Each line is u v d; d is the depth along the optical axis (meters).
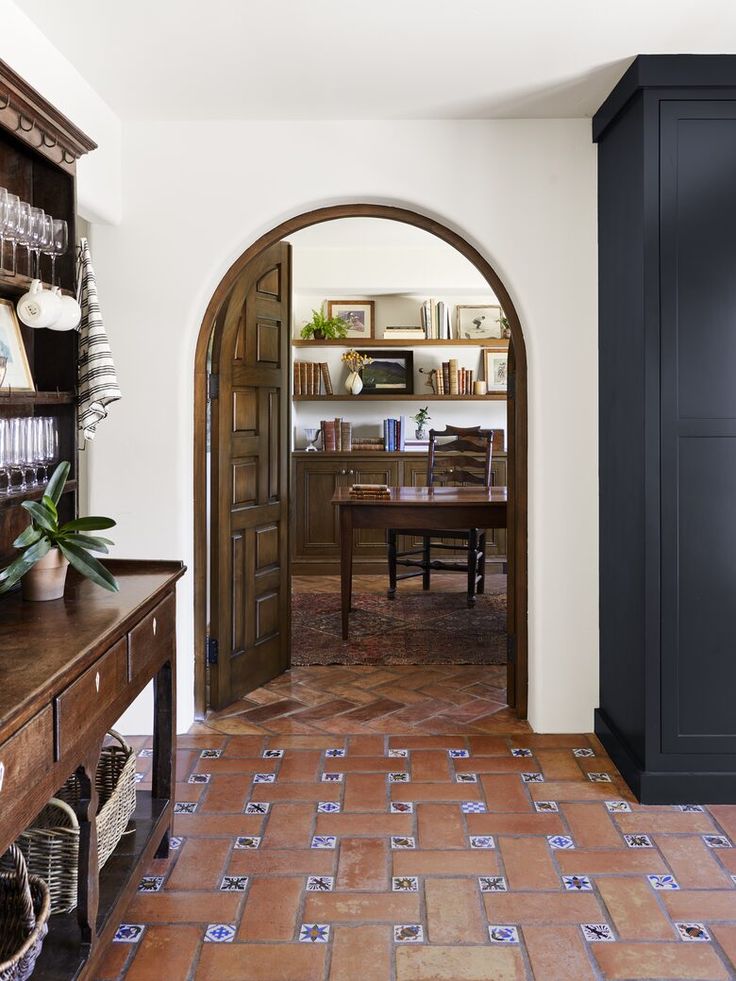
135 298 3.47
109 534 3.51
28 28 2.54
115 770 2.44
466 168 3.42
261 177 3.44
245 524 3.97
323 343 7.05
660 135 2.82
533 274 3.43
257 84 3.06
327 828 2.71
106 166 3.27
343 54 2.82
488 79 3.02
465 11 2.52
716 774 2.88
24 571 2.06
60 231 2.51
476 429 5.98
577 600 3.49
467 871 2.45
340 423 7.15
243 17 2.55
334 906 2.28
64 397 2.58
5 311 2.47
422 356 7.33
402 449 7.17
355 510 4.95
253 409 4.03
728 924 2.20
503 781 3.07
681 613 2.88
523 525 3.64
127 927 2.18
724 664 2.88
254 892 2.34
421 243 6.62
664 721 2.88
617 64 2.89
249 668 4.06
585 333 3.44
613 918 2.22
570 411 3.45
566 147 3.41
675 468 2.85
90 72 2.96
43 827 2.07
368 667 4.48
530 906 2.28
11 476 2.45
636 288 2.92
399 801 2.91
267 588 4.21
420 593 6.35
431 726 3.62
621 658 3.19
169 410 3.49
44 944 1.84
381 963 2.04
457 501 4.85
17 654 1.70
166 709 2.56
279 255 4.22
